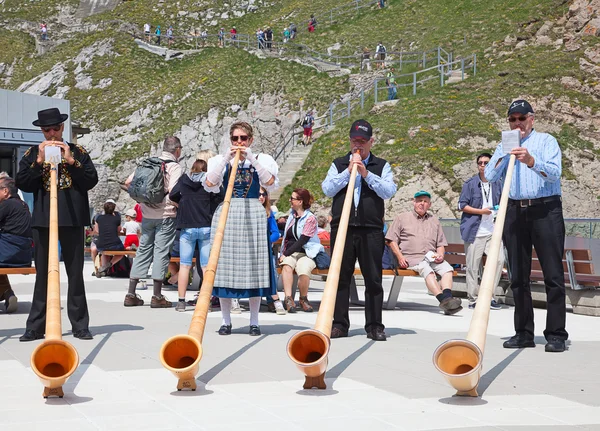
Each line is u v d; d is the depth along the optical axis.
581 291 10.64
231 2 75.38
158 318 9.07
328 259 10.49
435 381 5.43
